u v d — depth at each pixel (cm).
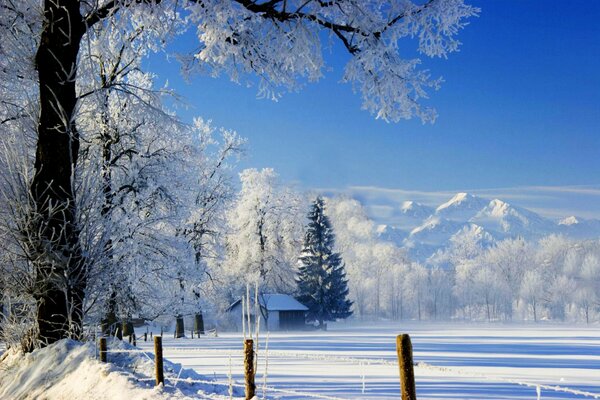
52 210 1364
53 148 1432
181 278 2592
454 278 14538
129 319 2292
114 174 2194
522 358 2417
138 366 1179
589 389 1380
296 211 6631
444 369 789
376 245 14675
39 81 1466
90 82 1758
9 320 1416
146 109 1805
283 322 7069
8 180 1386
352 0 1467
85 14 1540
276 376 1568
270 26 1506
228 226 4022
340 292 8044
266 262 6188
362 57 1466
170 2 1441
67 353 1266
